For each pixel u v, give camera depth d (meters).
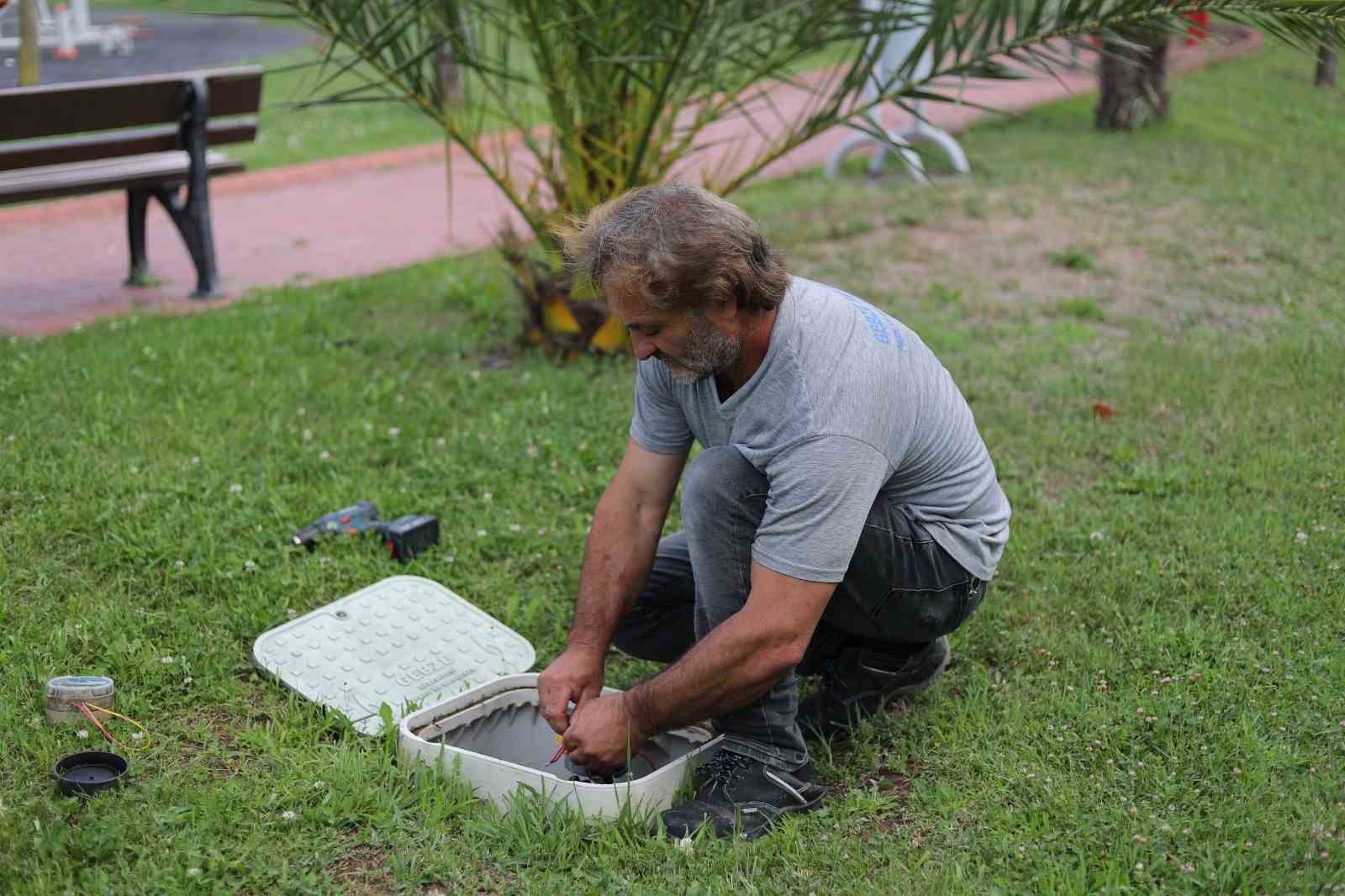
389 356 5.52
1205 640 3.27
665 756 2.90
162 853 2.41
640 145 5.19
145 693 2.99
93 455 4.20
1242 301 6.49
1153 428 4.77
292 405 4.84
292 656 3.16
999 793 2.70
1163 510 4.05
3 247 7.62
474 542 3.85
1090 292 6.65
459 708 2.89
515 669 3.24
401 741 2.76
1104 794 2.67
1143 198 8.52
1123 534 3.94
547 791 2.59
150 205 8.79
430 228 8.48
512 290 6.38
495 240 5.88
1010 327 6.04
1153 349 5.64
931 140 9.39
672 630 3.08
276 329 5.71
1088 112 12.16
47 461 4.14
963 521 2.76
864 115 5.11
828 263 7.11
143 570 3.55
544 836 2.50
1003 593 3.60
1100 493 4.27
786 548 2.46
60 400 4.68
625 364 5.54
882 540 2.66
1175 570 3.67
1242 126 11.52
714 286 2.31
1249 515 3.98
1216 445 4.59
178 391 4.89
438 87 5.24
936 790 2.72
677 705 2.53
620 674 3.27
